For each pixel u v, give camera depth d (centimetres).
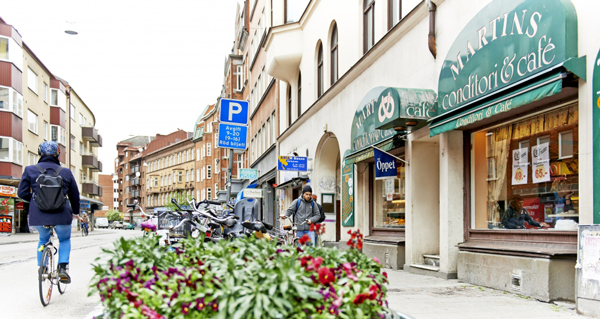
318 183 1831
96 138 6156
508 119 778
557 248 639
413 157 1036
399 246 1087
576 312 553
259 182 3309
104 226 8581
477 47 747
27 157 3603
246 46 4266
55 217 591
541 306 588
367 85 1282
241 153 4144
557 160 671
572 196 639
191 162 8538
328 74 1706
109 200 14125
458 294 681
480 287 744
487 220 824
